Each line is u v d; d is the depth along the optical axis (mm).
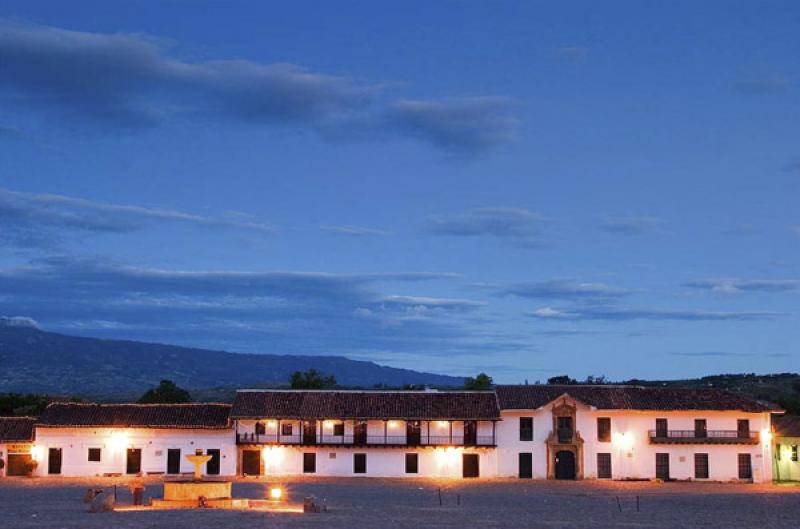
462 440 96500
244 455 97250
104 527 51000
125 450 96062
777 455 98562
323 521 55375
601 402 96688
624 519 60562
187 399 147875
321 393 100062
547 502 71375
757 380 190375
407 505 67375
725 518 62125
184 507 63125
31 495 72938
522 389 99625
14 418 98500
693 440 95500
